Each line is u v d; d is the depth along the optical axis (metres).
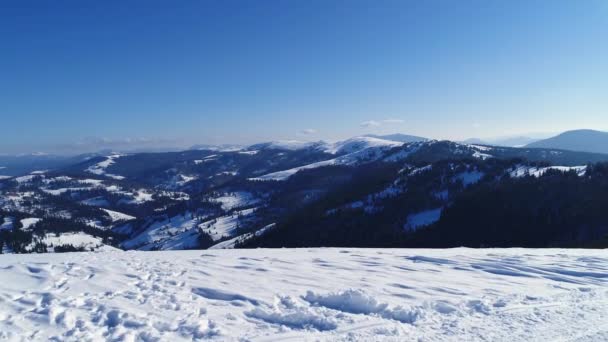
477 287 7.96
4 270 8.07
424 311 6.25
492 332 5.40
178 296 6.77
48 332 5.04
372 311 6.34
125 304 6.17
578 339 5.16
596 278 8.90
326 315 6.06
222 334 5.18
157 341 4.88
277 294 7.14
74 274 7.95
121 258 10.63
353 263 10.41
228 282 7.87
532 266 10.11
